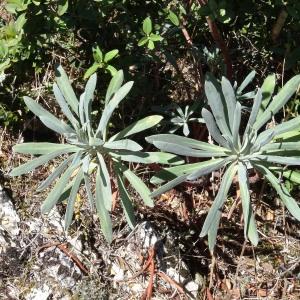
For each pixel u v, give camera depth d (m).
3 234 0.70
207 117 0.54
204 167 0.54
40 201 0.73
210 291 0.71
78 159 0.57
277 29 0.69
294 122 0.57
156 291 0.69
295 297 0.71
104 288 0.69
